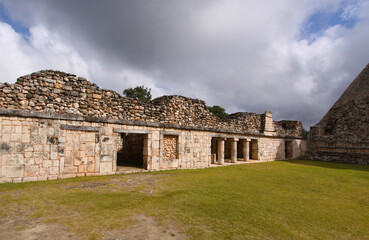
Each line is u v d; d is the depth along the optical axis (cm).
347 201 661
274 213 530
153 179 914
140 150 1496
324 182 958
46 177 846
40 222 439
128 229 417
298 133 2534
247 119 1911
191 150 1359
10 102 809
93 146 970
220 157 1570
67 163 901
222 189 758
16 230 402
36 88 871
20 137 802
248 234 411
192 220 469
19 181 789
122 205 552
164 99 1357
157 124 1188
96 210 511
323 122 2898
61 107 916
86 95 986
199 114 1463
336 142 2148
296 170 1352
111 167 1016
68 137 908
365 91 2431
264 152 2034
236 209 547
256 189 779
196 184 831
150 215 490
